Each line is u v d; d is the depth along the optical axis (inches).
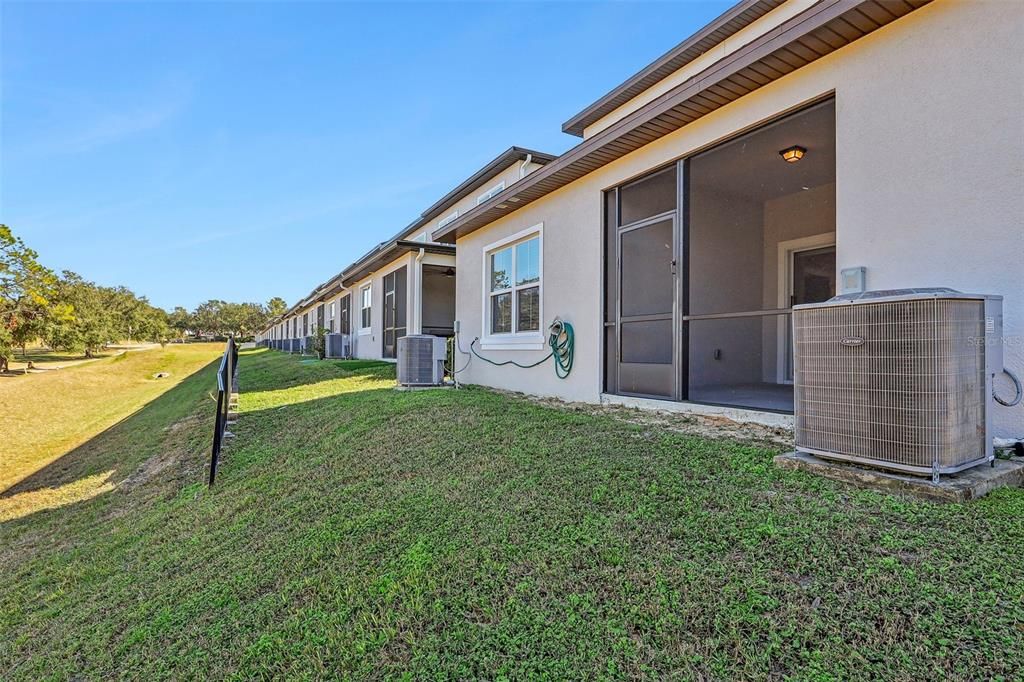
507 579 96.0
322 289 821.2
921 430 102.1
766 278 321.7
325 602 101.7
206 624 106.0
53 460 360.2
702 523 102.4
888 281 138.3
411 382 333.7
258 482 189.5
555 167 248.2
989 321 108.9
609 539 102.5
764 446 146.4
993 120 120.3
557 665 74.2
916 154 133.6
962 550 82.4
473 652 80.0
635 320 237.3
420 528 123.5
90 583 145.3
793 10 257.0
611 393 241.8
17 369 1060.5
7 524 224.5
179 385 671.8
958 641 65.7
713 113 190.1
